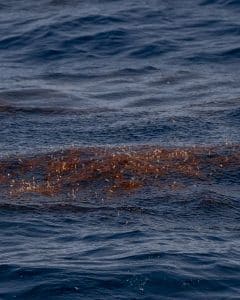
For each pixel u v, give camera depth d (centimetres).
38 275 2100
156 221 2752
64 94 5203
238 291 2042
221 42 6400
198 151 3550
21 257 2280
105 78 5688
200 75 5716
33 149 3831
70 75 5778
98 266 2167
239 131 4172
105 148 3666
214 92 5234
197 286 2059
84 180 3198
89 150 3600
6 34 6662
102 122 4397
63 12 7088
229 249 2369
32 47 6400
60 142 4006
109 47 6338
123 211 2862
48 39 6481
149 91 5303
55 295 1986
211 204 2941
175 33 6588
